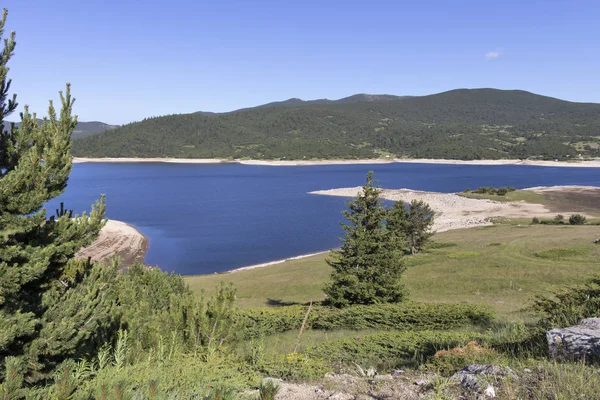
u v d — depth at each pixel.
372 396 5.72
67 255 7.46
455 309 17.66
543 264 35.31
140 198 127.88
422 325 17.06
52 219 7.43
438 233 64.19
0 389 4.31
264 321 17.56
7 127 7.19
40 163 6.84
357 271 22.16
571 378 4.72
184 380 5.81
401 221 44.91
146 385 4.99
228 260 57.97
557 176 195.75
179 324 8.99
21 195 6.52
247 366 7.74
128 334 8.20
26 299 6.94
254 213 99.50
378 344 10.65
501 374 5.55
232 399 4.70
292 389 6.25
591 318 7.02
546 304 9.39
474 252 43.03
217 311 9.13
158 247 65.19
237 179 197.88
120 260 8.89
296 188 155.12
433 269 37.84
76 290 7.60
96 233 7.71
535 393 4.69
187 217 94.00
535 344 7.51
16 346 6.26
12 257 6.45
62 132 7.16
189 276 48.97
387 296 22.00
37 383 6.35
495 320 16.66
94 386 5.03
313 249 64.12
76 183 178.62
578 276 30.30
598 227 54.41
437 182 172.00
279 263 51.50
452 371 6.57
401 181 177.38
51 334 6.52
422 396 5.47
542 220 73.44
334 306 21.72
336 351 10.27
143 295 12.38
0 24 6.98
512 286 30.17
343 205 110.31
